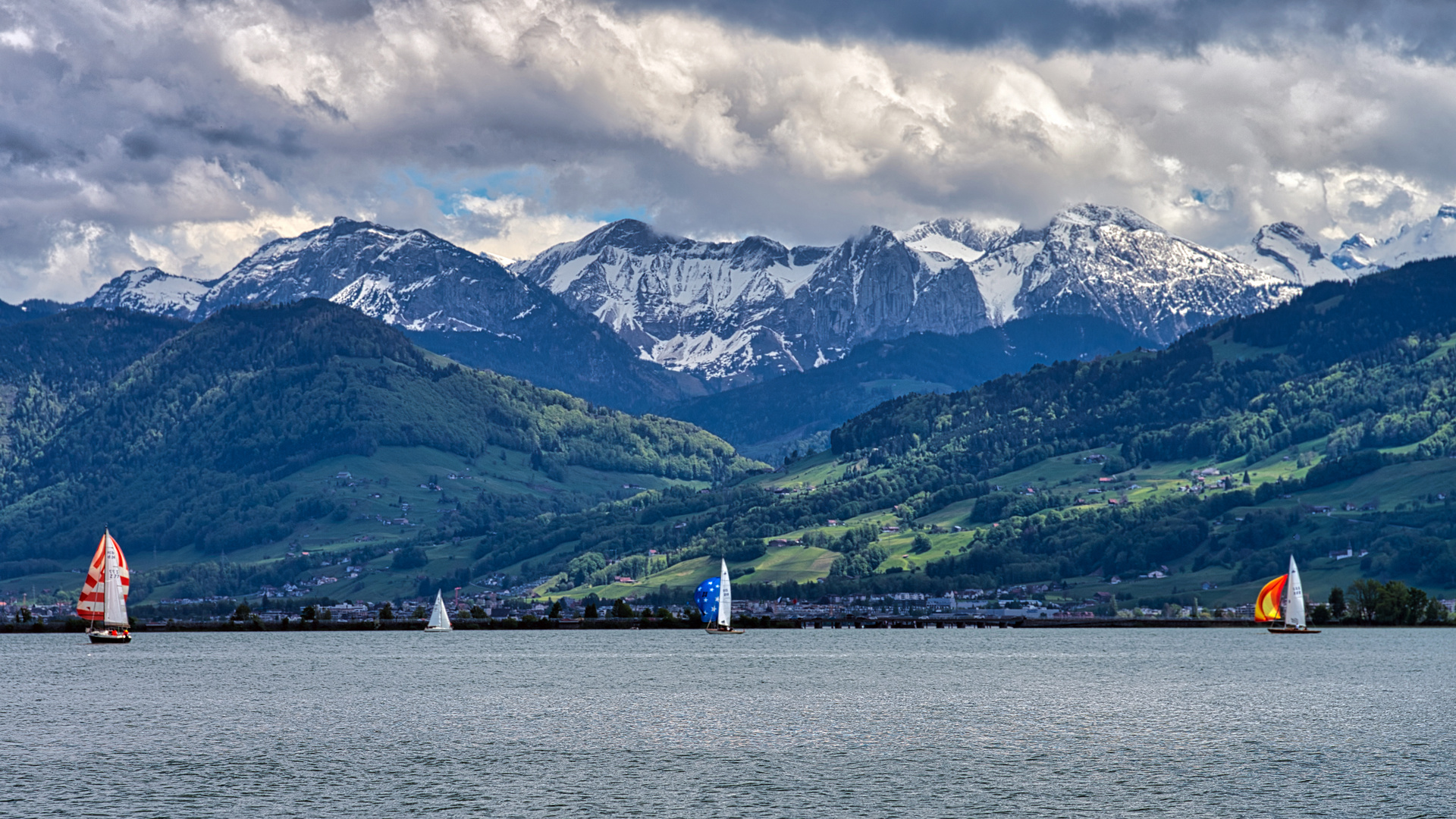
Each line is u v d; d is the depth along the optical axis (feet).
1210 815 602.85
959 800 631.56
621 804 623.77
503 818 597.52
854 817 597.93
